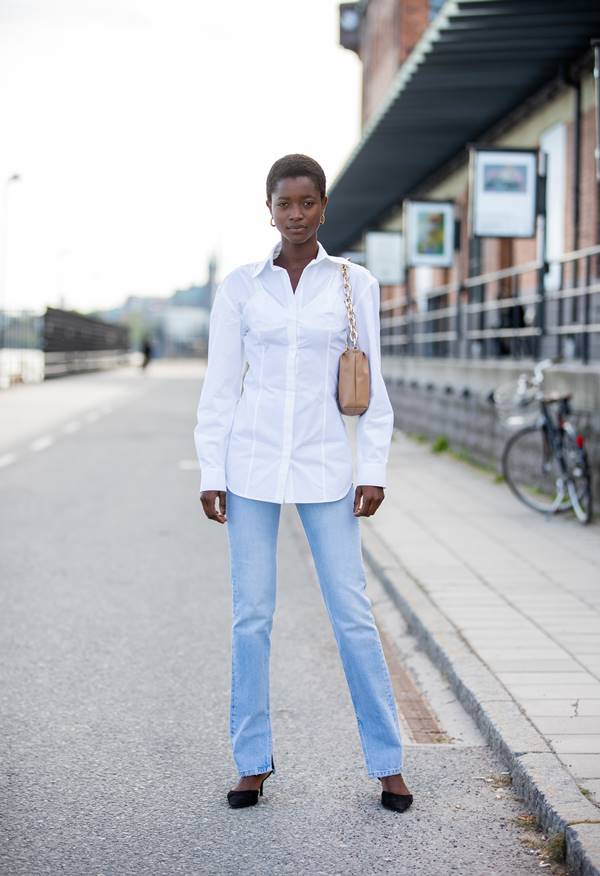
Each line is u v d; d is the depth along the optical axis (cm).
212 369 438
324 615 775
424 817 428
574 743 469
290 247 431
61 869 380
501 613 709
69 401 3180
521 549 945
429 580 816
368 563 934
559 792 414
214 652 667
